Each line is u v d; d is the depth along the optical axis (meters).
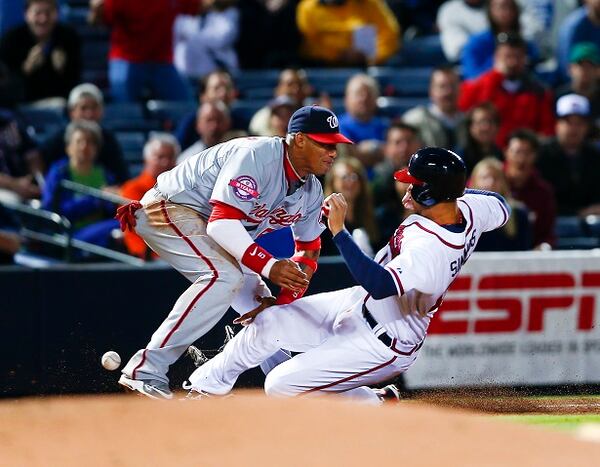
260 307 24.05
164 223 23.47
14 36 43.41
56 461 17.80
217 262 23.33
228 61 47.66
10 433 19.06
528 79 44.00
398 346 23.48
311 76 47.69
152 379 23.39
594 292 32.91
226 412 20.11
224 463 17.73
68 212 36.25
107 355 24.02
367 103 41.81
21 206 35.78
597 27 48.16
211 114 39.31
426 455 18.22
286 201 23.36
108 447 18.38
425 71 49.22
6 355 30.81
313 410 20.30
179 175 23.56
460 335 32.12
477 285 32.19
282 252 31.14
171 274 31.58
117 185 38.66
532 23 52.19
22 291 30.88
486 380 32.28
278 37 48.56
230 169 22.77
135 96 44.03
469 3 49.78
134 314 31.39
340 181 35.22
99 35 49.03
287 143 23.03
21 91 43.38
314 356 23.56
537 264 32.53
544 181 41.19
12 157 39.19
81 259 35.38
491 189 36.41
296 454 18.12
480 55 46.56
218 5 47.47
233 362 23.88
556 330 32.72
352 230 35.44
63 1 49.59
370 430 19.28
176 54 47.38
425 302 23.19
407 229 23.30
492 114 40.09
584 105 41.38
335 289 32.09
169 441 18.66
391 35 49.56
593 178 41.59
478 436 19.20
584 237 40.62
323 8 48.41
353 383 23.83
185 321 23.30
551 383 32.69
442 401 29.81
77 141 37.25
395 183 37.50
